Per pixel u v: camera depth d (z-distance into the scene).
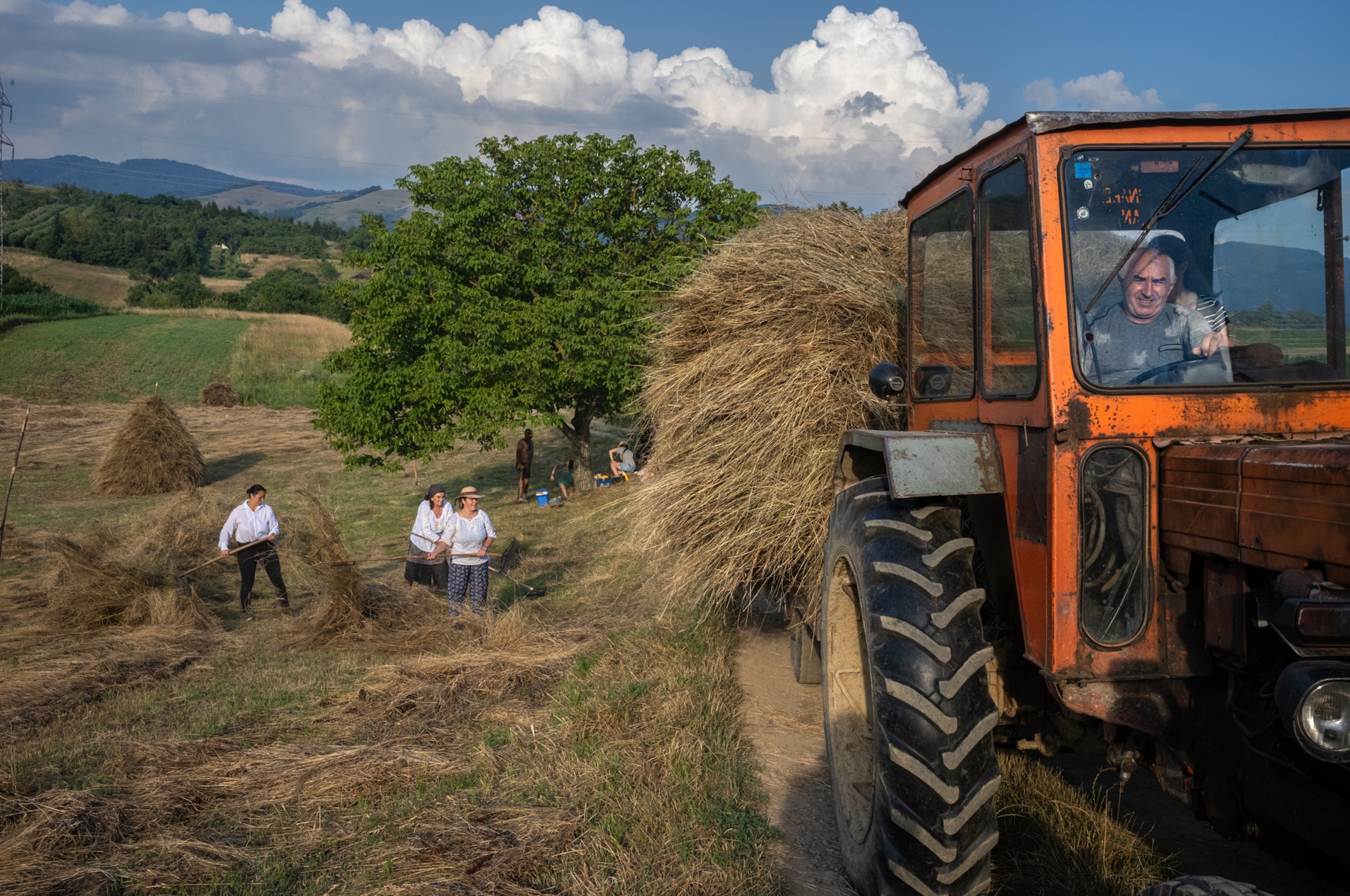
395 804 4.13
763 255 4.90
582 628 7.22
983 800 2.45
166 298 91.06
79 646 7.58
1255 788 2.17
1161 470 2.39
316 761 4.62
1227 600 2.20
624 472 14.59
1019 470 2.64
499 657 6.42
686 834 3.65
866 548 2.85
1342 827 1.91
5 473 21.22
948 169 3.32
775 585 4.94
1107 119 2.50
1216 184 2.52
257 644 7.75
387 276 14.59
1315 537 1.88
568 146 15.13
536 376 14.14
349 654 7.26
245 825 3.97
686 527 4.83
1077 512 2.39
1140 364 2.44
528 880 3.40
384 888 3.33
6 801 4.17
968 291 3.15
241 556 9.21
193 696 6.15
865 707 3.26
